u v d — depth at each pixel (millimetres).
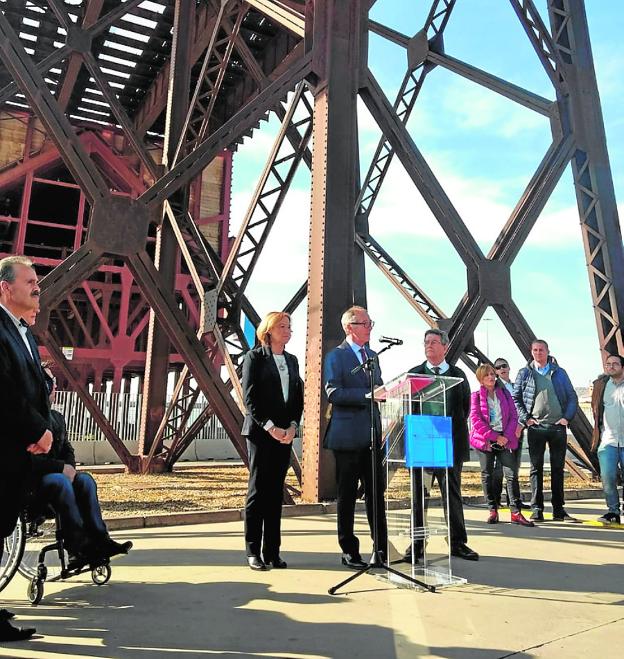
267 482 4680
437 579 4211
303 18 8703
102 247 7445
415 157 9141
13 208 31359
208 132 20516
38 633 3051
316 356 7855
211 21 17328
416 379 4297
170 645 2877
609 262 10773
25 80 7328
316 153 8391
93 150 26297
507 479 7336
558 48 11492
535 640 3020
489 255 10008
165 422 12102
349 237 8109
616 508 7250
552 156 10797
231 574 4367
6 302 3422
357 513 7633
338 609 3514
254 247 10828
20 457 3170
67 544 3797
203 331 10711
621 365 7285
